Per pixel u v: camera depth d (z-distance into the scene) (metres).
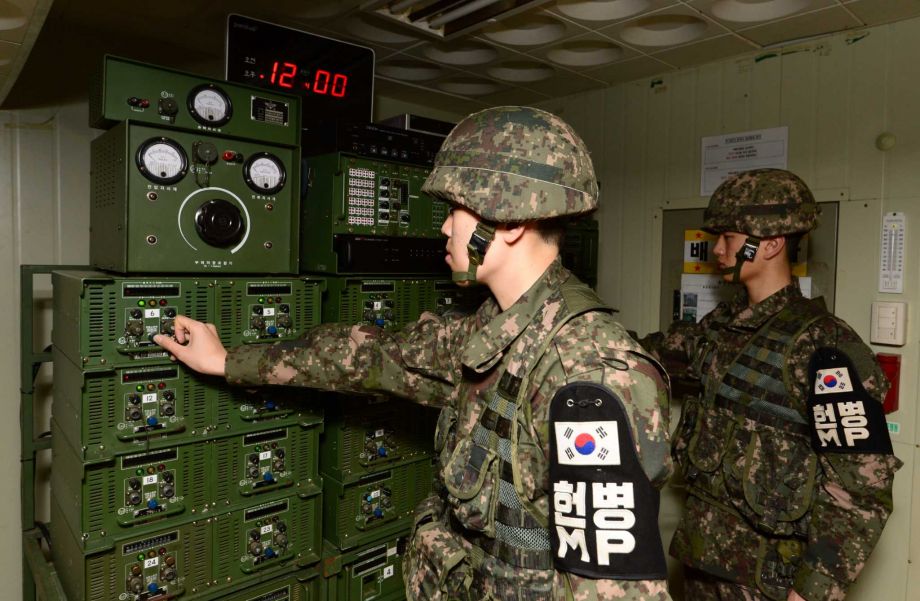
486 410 1.10
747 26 2.17
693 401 1.95
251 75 2.00
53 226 2.15
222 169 1.59
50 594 1.63
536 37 2.31
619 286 2.90
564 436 0.93
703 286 2.61
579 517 0.90
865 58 2.15
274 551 1.70
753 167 2.44
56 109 2.14
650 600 0.86
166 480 1.51
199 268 1.56
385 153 1.99
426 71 2.72
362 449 1.97
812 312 1.74
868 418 1.50
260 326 1.65
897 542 2.08
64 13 2.06
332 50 2.18
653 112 2.75
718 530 1.74
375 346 1.45
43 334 2.14
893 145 2.09
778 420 1.68
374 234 1.98
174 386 1.51
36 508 2.14
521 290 1.15
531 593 1.02
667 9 2.04
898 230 2.08
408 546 1.33
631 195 2.84
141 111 1.46
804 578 1.50
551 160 1.08
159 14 2.09
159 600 1.51
